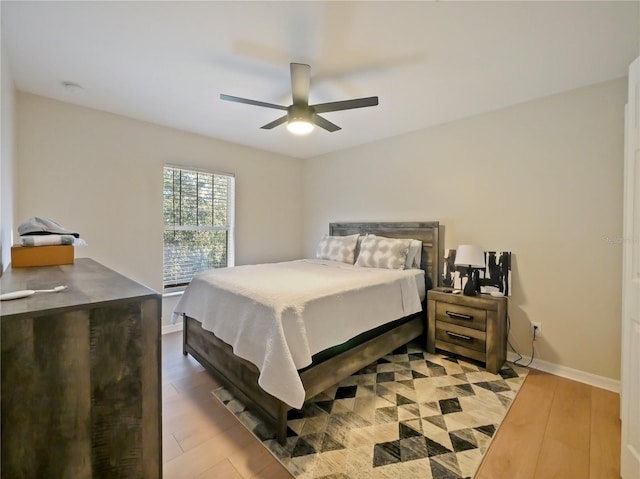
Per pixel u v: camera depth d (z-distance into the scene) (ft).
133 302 3.15
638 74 4.32
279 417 5.34
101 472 3.05
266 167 14.19
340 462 4.90
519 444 5.32
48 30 5.56
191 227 11.84
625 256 4.66
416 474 4.65
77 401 2.89
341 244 12.02
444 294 9.02
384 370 8.16
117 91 8.09
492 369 8.02
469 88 7.79
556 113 8.09
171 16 5.19
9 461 2.60
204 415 6.18
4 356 2.52
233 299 6.75
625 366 4.58
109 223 9.65
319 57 6.42
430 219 10.78
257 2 4.86
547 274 8.27
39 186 8.40
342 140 12.48
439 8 4.95
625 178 4.67
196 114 9.69
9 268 5.39
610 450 5.18
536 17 5.14
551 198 8.20
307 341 5.82
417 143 11.14
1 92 5.36
